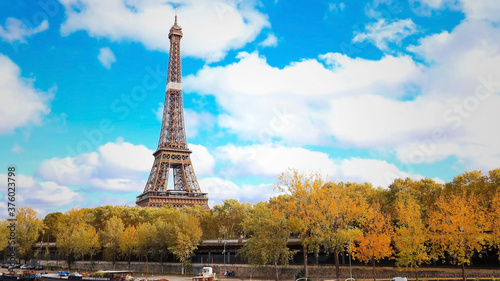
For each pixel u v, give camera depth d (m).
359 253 85.94
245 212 175.88
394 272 95.75
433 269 93.38
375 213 89.00
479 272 88.88
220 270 127.44
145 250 150.75
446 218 79.88
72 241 166.25
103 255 178.38
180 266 141.75
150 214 195.00
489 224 78.25
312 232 84.12
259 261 101.00
